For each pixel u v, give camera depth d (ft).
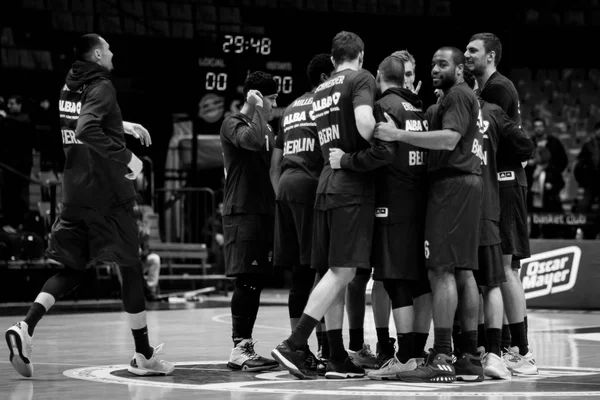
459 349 33.06
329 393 27.50
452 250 30.37
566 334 50.29
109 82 32.45
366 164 30.17
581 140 118.52
